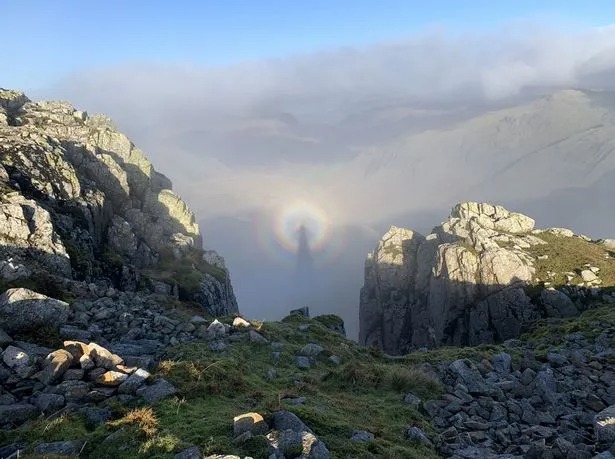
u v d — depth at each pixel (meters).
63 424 12.38
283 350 24.34
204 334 25.06
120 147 102.00
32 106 103.12
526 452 13.66
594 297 92.06
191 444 11.27
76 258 49.59
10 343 17.00
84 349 16.33
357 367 21.22
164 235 97.06
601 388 22.09
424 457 13.02
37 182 59.03
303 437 11.37
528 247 115.06
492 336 99.38
